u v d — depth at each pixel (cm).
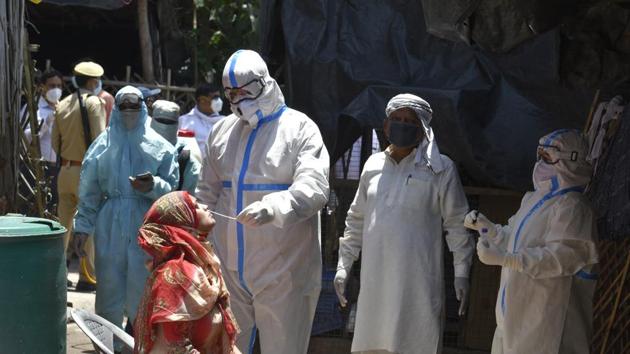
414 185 843
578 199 716
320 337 1066
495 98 999
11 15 960
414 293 837
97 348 657
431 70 1027
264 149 824
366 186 876
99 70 1313
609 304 934
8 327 693
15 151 971
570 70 875
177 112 1058
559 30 870
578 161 722
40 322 708
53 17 2264
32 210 1112
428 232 843
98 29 2353
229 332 601
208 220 611
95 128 1283
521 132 987
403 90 996
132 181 929
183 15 2003
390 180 856
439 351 856
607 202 830
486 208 1031
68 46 2367
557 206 716
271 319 823
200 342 588
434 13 720
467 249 838
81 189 962
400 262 834
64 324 745
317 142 826
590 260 706
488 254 698
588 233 703
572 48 868
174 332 573
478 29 729
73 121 1283
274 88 834
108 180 959
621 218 788
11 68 963
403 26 1048
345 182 1064
